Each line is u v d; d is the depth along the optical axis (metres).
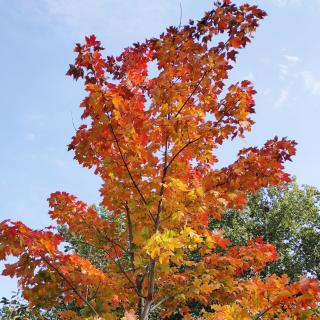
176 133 5.09
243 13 5.24
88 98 4.95
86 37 5.18
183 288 5.13
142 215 5.15
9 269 4.41
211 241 4.73
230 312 4.69
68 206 5.81
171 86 5.25
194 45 5.37
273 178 5.05
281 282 4.49
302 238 23.95
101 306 5.02
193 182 5.30
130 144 4.92
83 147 5.23
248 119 5.29
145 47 6.08
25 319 7.64
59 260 4.52
